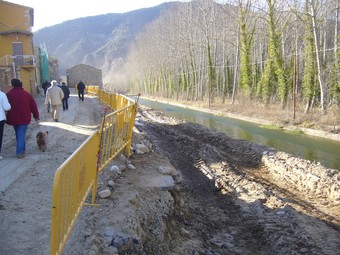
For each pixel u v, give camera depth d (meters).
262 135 21.16
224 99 42.69
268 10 30.45
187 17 51.50
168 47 66.81
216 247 7.34
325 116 23.25
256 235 7.89
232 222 8.70
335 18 26.09
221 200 10.24
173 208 7.84
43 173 7.98
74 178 4.98
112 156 8.04
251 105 33.25
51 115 17.97
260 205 9.05
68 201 4.71
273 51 30.55
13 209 6.00
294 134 21.41
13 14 35.94
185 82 58.19
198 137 20.31
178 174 9.18
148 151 11.16
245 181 11.22
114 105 20.33
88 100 32.84
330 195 9.81
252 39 36.47
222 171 12.52
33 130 13.71
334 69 24.78
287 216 8.30
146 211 6.71
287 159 13.32
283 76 28.83
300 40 33.69
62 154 9.73
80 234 5.27
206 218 8.82
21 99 9.05
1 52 35.94
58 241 4.30
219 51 48.81
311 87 25.83
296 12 25.59
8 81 33.56
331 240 7.30
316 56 25.42
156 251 6.02
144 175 8.45
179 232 7.39
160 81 75.44
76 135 12.66
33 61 35.47
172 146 17.61
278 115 26.77
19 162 8.77
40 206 6.21
